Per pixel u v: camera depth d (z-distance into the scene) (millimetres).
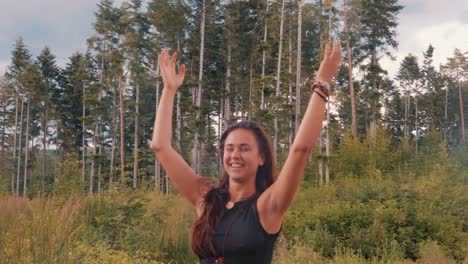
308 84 38250
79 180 13758
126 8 38125
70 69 54406
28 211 6820
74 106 55219
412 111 68312
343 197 15961
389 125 65938
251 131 2258
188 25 39219
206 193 2271
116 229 9266
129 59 38750
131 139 55094
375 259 10547
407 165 26938
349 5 26609
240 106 48812
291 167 2059
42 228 5141
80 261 6148
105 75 45969
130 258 7723
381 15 38562
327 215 13008
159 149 2447
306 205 14852
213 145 46062
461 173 23375
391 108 66875
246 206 2143
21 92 50125
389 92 68000
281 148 37750
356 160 27375
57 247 5246
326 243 11789
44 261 4957
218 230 2129
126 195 11039
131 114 47188
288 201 2088
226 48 42219
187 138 39469
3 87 49094
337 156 28219
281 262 8938
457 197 16469
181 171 2426
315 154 27844
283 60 36812
